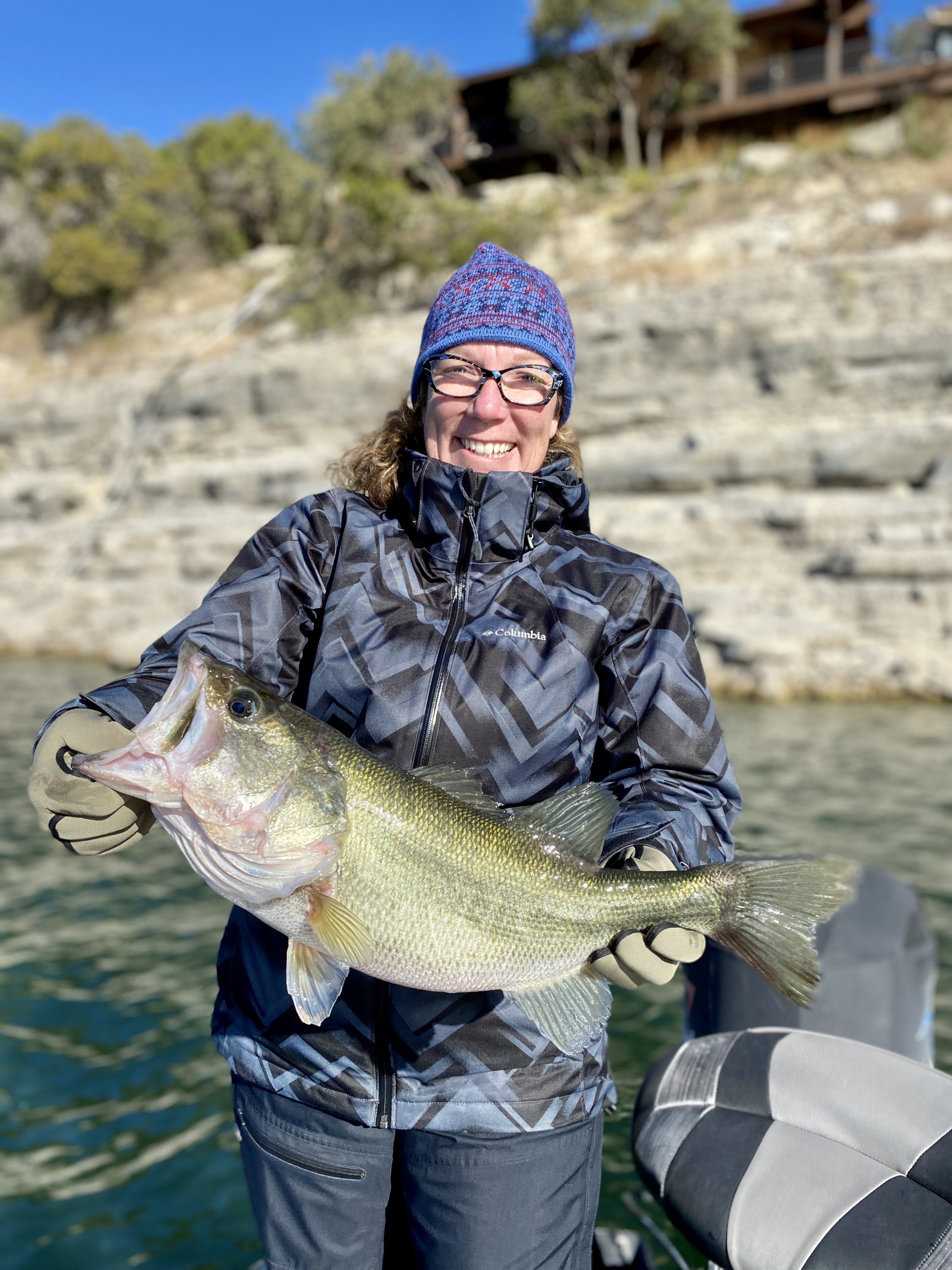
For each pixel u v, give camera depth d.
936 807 8.80
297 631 1.94
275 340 25.14
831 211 20.98
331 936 1.68
